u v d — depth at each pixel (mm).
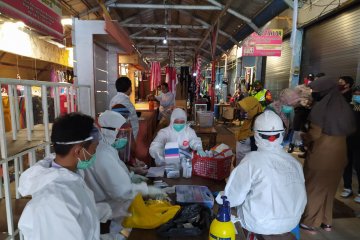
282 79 7398
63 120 979
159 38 8086
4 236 1259
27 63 4359
